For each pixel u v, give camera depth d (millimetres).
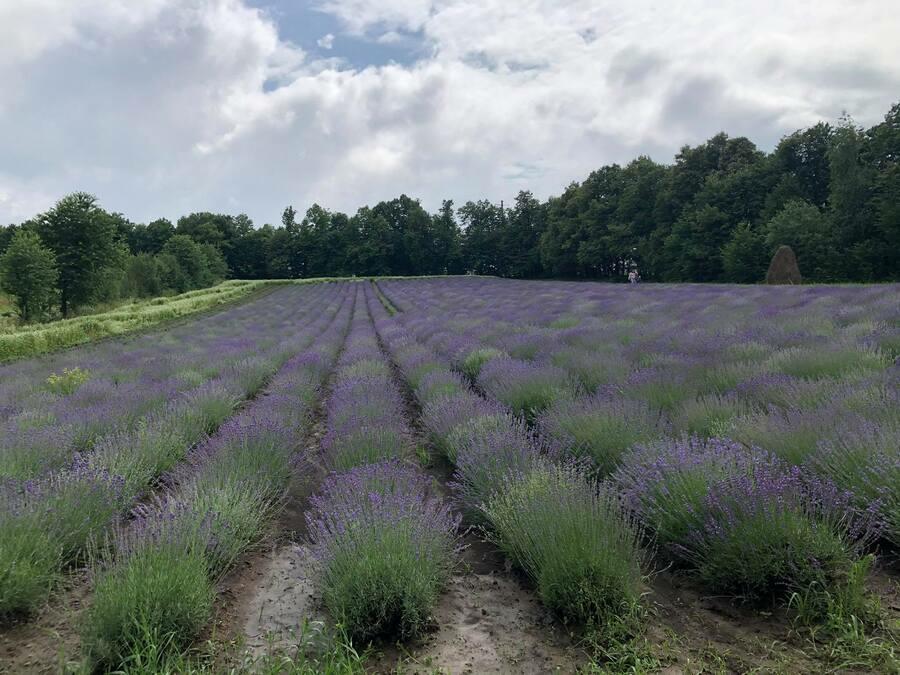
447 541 3395
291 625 2840
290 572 3439
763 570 2742
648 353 8664
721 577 2896
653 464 3543
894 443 3334
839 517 3137
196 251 66062
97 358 13617
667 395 5891
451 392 7102
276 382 9305
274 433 5277
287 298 43938
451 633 2758
